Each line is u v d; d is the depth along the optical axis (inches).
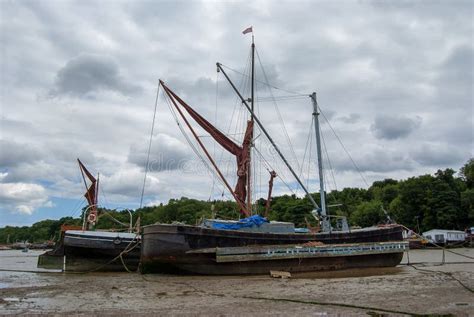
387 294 804.6
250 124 1544.0
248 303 709.3
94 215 1594.5
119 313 630.5
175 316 604.1
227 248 1181.7
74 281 1090.7
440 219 4114.2
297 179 1528.1
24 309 671.8
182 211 4512.8
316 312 626.5
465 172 4990.2
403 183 4835.1
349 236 1433.3
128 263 1424.7
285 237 1310.3
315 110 1601.9
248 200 1491.1
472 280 1028.5
